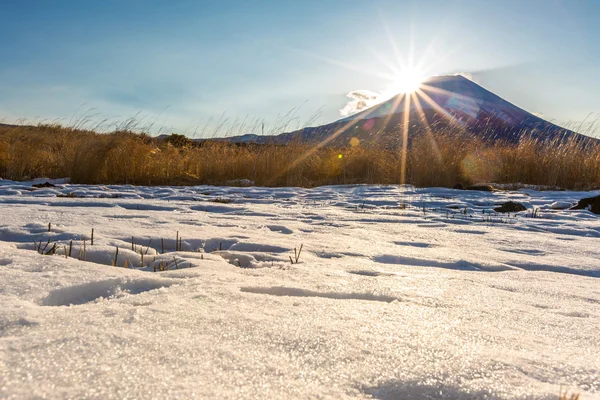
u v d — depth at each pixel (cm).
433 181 1102
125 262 240
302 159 1191
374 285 198
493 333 138
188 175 1130
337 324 136
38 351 105
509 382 104
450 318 152
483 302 178
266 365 105
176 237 319
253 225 409
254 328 128
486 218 560
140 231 338
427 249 325
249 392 93
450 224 489
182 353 108
